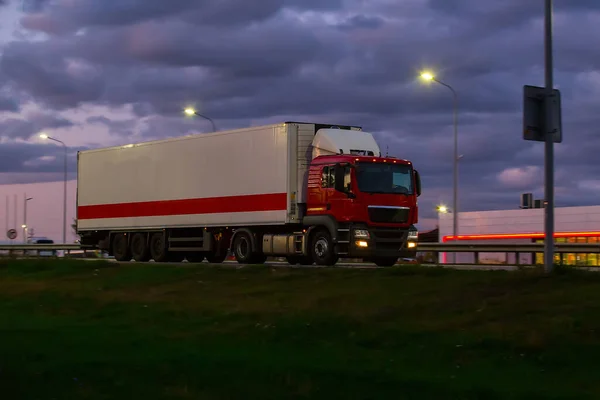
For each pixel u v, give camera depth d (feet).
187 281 72.23
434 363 38.19
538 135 55.21
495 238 194.18
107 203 117.50
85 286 75.61
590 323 42.19
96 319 55.62
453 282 56.44
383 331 45.14
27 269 91.50
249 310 55.31
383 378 34.24
